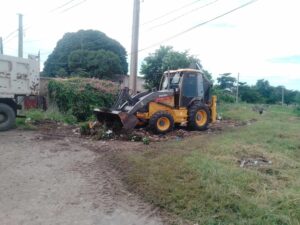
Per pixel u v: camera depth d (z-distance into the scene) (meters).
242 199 5.59
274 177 6.96
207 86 14.58
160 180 6.62
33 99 16.44
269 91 64.88
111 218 5.38
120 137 11.56
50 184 6.88
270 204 5.46
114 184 6.87
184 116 13.34
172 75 14.05
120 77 39.94
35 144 10.62
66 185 6.82
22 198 6.13
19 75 13.33
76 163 8.44
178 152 8.80
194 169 7.09
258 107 33.03
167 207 5.63
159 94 12.67
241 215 5.18
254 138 11.02
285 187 6.31
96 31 43.72
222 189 5.96
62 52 43.88
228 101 36.03
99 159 8.77
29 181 7.04
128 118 11.62
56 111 16.61
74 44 43.31
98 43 43.09
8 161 8.55
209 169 7.04
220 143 9.96
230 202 5.49
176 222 5.16
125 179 7.07
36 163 8.41
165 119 12.46
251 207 5.33
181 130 13.26
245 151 9.09
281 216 5.02
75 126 14.55
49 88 18.08
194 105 13.52
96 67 39.50
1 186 6.71
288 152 9.43
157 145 10.24
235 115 21.28
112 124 12.52
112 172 7.66
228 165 7.54
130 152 9.20
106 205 5.86
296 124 16.67
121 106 12.60
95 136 11.75
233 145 9.67
